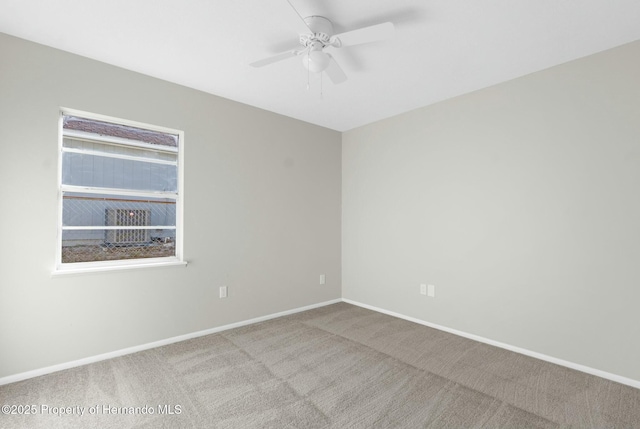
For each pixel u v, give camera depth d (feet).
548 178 8.68
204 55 8.20
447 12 6.42
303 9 6.35
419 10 6.36
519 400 6.76
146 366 8.17
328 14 6.50
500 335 9.55
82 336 8.23
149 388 7.14
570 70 8.33
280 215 12.41
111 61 8.53
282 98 10.93
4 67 7.29
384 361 8.55
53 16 6.65
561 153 8.46
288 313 12.62
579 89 8.18
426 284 11.46
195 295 10.18
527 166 9.06
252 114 11.60
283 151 12.53
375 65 8.59
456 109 10.69
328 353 9.04
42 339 7.72
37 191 7.70
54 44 7.75
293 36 7.33
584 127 8.09
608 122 7.73
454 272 10.68
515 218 9.29
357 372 7.95
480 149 10.07
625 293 7.47
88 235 8.77
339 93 10.49
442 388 7.23
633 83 7.41
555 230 8.54
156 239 9.84
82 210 8.65
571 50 7.82
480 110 10.09
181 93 9.91
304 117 12.85
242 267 11.29
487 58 8.23
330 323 11.59
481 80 9.50
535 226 8.90
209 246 10.50
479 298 10.04
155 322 9.40
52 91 7.86
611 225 7.67
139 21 6.80
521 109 9.20
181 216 9.99
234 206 11.09
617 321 7.56
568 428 5.89
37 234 7.70
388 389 7.18
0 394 6.84
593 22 6.71
